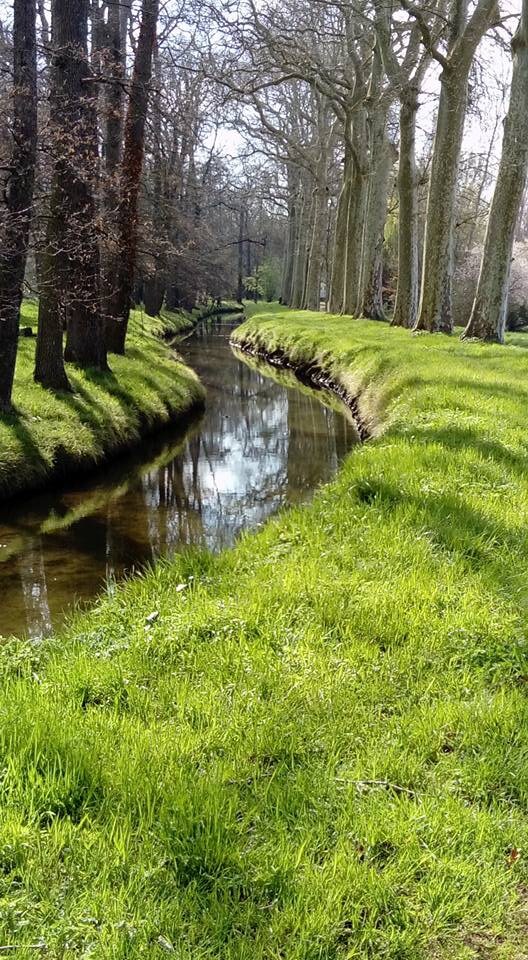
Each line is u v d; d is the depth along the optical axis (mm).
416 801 3066
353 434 15344
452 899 2613
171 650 4289
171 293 52094
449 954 2439
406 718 3590
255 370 26656
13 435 10438
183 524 9445
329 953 2408
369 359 18438
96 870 2594
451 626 4500
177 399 17094
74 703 3699
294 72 26312
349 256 35625
